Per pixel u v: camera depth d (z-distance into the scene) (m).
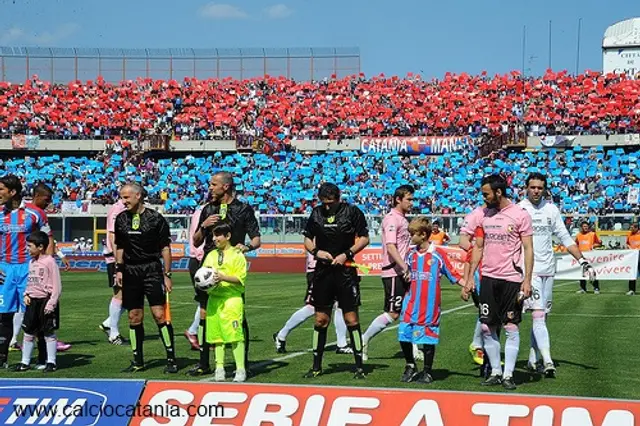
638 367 9.62
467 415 6.98
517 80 52.00
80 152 48.16
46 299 9.34
